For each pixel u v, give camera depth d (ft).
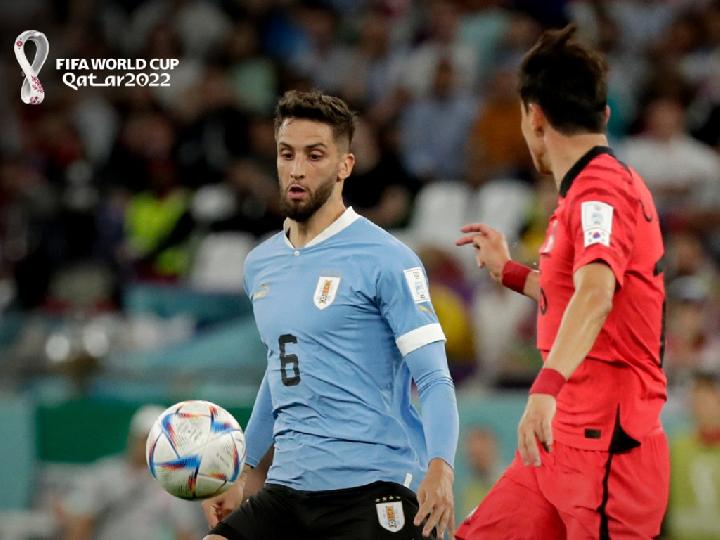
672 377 98.78
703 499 89.45
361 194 138.51
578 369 49.70
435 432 51.24
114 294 133.08
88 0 187.32
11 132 170.91
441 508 49.78
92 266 134.41
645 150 138.72
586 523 49.52
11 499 105.19
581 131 50.11
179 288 127.54
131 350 118.32
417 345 52.65
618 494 49.21
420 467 54.03
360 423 52.90
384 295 53.11
